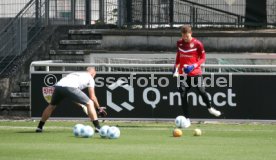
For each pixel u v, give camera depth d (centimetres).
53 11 6128
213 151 3170
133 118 4656
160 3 5894
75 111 4703
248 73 4584
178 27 5872
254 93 4597
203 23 5844
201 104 4609
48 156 2997
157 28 5869
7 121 4831
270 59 5459
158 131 4125
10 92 5506
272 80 4584
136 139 3672
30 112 4847
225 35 5612
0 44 6000
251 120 4600
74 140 3606
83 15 6181
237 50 5609
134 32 5703
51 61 5222
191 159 2905
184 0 5853
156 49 5678
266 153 3108
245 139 3697
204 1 5872
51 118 4719
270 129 4275
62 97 3962
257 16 5838
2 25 6291
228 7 5850
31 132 4047
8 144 3438
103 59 5609
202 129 4253
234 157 2972
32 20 6066
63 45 5828
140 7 5934
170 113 4638
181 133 3828
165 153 3091
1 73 5675
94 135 3859
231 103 4603
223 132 4078
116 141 3575
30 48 5872
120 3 5975
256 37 5597
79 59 5650
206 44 5625
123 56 5594
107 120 4681
